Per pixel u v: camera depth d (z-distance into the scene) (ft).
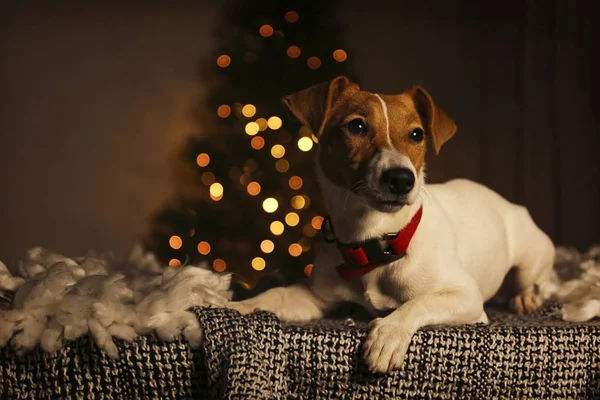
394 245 6.27
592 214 17.17
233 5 18.54
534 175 17.47
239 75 14.07
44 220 18.21
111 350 5.18
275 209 13.76
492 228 7.50
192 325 5.32
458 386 5.42
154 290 5.65
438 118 6.86
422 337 5.44
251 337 5.22
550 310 7.57
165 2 18.54
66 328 5.16
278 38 14.02
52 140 18.28
